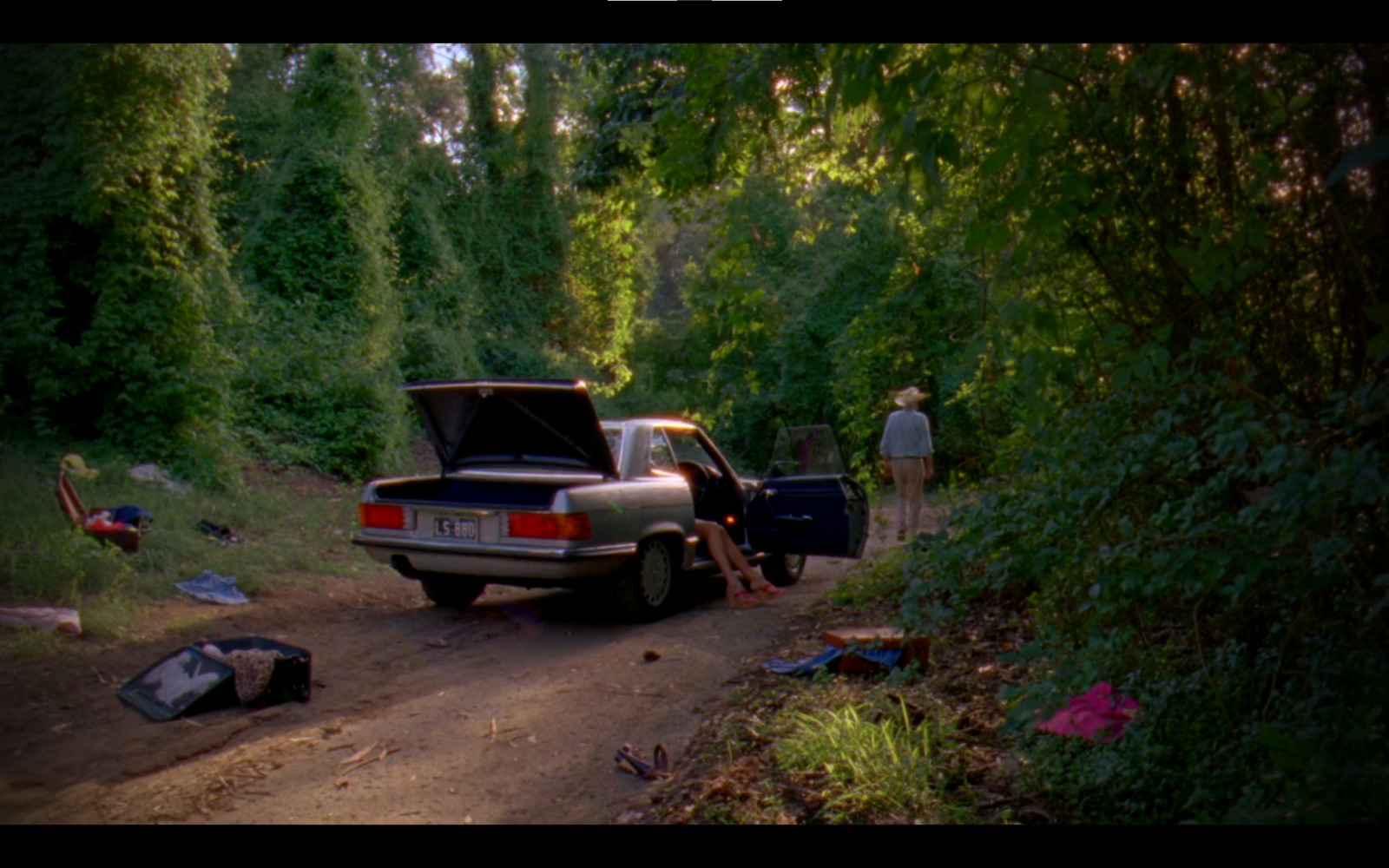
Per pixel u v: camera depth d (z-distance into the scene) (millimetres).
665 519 7852
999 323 3895
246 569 8758
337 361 15453
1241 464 3193
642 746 4730
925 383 14602
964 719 4555
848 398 11406
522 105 23844
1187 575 2867
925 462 11578
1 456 9883
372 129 18219
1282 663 3760
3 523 7996
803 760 4145
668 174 5348
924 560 3564
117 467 10477
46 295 10797
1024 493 3500
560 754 4625
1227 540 2895
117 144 10516
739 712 5012
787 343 21344
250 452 13531
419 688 5797
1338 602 2982
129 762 4520
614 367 18750
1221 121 3658
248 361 14133
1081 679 3223
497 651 6758
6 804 4023
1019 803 3678
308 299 15977
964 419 10969
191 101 11242
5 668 5863
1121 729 3791
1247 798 3004
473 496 7961
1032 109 2928
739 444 23719
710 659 6406
